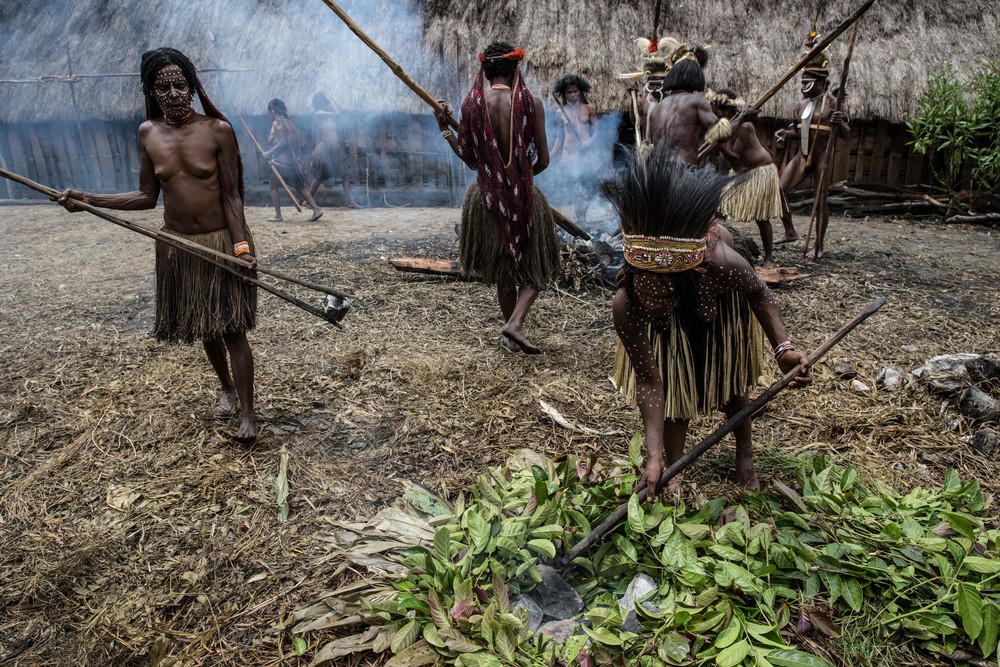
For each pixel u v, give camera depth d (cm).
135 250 724
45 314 501
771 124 976
